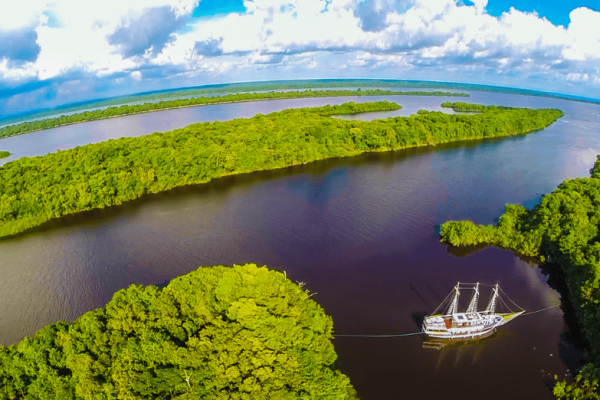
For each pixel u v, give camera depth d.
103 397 63.38
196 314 83.06
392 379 76.75
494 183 184.62
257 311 81.44
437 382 76.19
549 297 101.25
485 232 126.56
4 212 147.12
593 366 73.44
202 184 190.62
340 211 154.50
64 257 126.44
